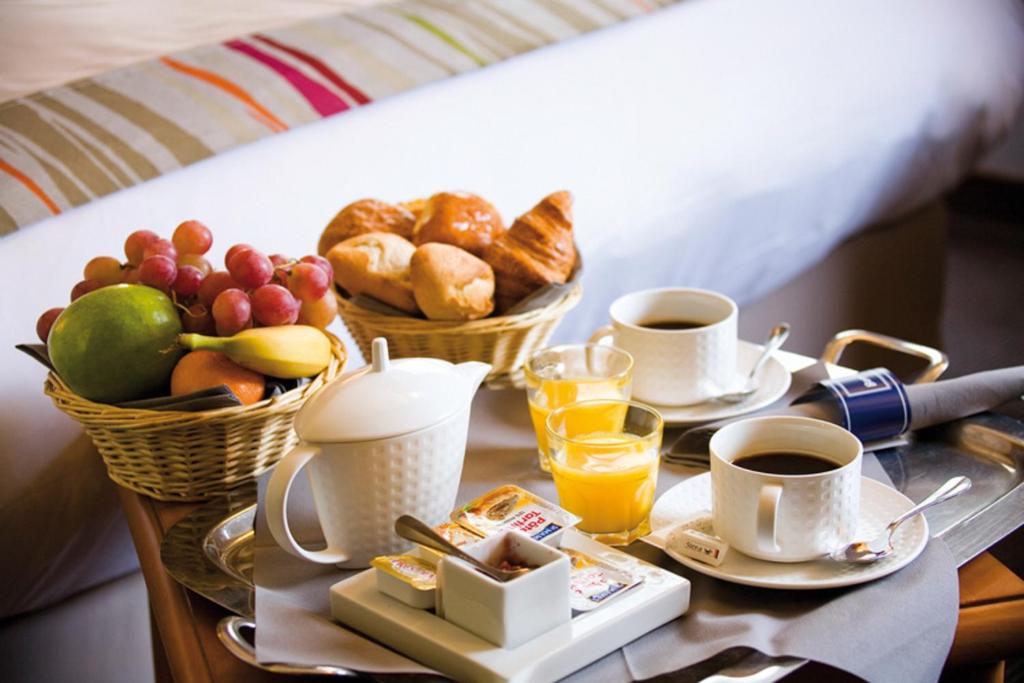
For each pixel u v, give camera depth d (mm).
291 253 1361
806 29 1895
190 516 817
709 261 1714
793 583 647
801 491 651
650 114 1665
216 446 832
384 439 683
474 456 869
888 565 664
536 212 1016
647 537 709
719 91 1744
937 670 627
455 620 618
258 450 855
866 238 2080
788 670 597
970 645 744
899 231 2143
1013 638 741
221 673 651
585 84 1655
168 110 1454
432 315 957
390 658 615
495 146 1537
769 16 1880
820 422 713
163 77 1536
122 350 810
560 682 596
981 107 2098
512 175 1523
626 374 834
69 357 811
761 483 655
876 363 2199
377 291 982
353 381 712
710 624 631
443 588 619
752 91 1773
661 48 1751
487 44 1656
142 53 1691
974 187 3150
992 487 797
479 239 1018
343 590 661
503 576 609
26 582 1168
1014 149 3076
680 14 1819
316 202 1404
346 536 710
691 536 688
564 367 885
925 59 2010
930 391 864
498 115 1570
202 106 1467
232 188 1375
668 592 638
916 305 2260
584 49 1709
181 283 859
